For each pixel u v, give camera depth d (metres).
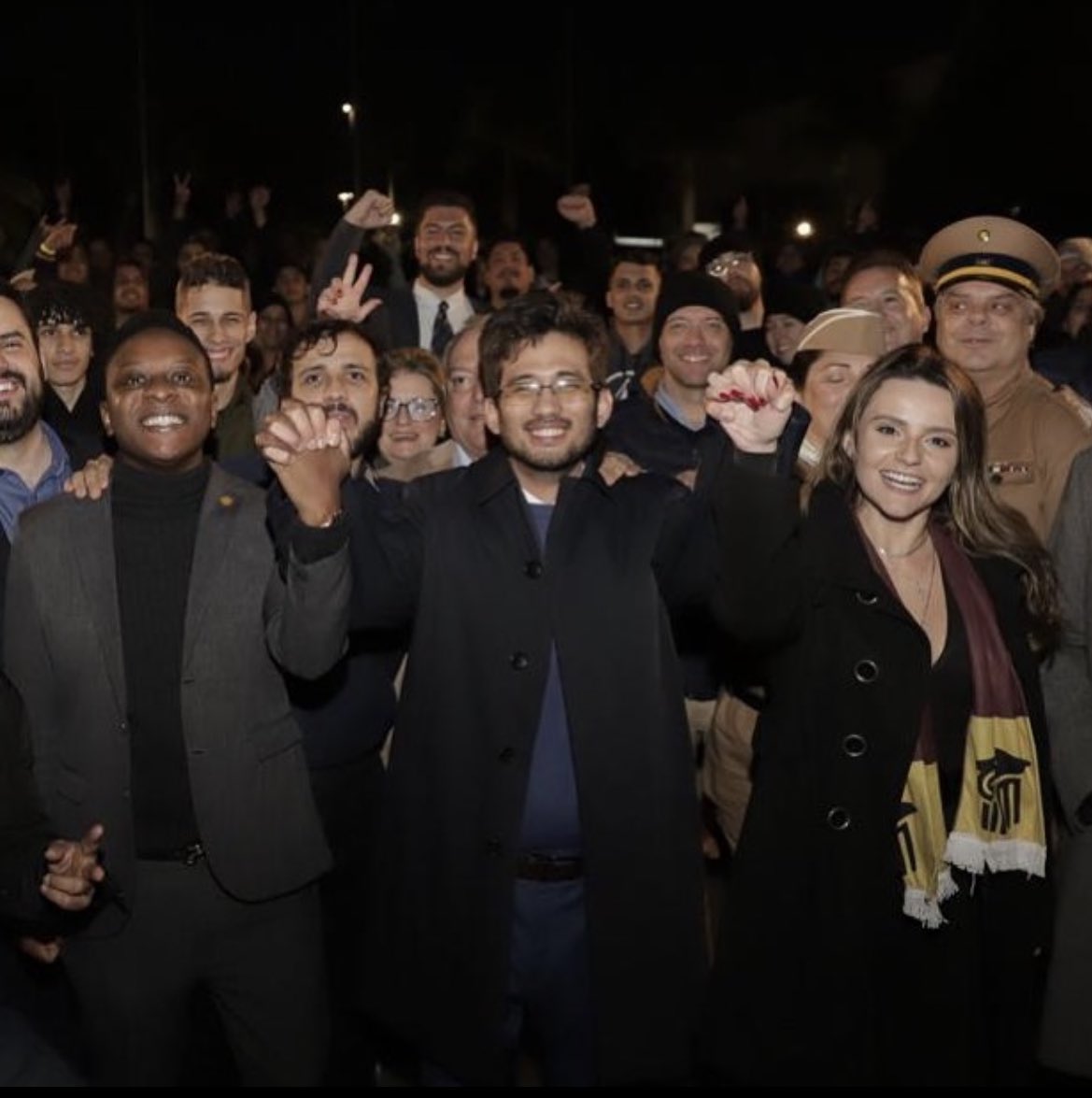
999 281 4.19
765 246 11.63
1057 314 8.05
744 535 2.95
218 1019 4.46
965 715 3.24
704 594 3.21
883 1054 3.20
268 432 2.97
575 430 3.19
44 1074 2.57
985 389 4.27
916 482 3.23
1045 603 3.35
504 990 3.17
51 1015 3.56
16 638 3.34
